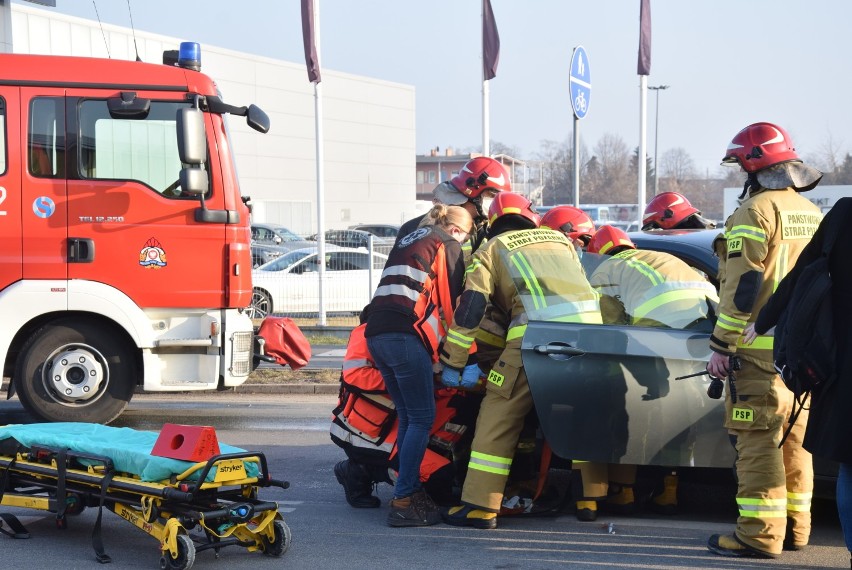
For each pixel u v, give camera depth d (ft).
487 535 18.13
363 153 176.65
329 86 168.25
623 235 20.48
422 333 18.02
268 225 113.29
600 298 18.98
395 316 18.03
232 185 28.30
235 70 147.43
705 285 18.80
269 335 29.45
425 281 18.17
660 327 18.17
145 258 27.55
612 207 165.58
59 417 27.66
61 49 91.61
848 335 13.29
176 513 15.61
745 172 16.31
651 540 17.90
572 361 17.75
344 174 172.45
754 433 16.25
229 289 28.07
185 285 27.81
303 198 161.38
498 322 19.30
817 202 97.30
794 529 16.94
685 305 18.34
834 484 18.06
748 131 16.21
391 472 19.48
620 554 16.98
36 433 17.67
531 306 18.08
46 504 17.16
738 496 16.69
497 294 18.66
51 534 17.78
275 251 59.72
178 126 26.76
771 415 15.97
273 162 155.43
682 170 332.60
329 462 24.71
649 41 56.59
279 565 16.28
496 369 18.35
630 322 18.54
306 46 54.24
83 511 19.35
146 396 36.19
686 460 17.69
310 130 161.89
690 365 17.70
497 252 18.38
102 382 28.02
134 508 16.44
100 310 27.27
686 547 17.42
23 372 27.45
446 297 18.38
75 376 27.81
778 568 16.08
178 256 27.76
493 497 18.34
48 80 27.25
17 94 27.12
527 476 19.89
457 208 19.02
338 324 54.24
